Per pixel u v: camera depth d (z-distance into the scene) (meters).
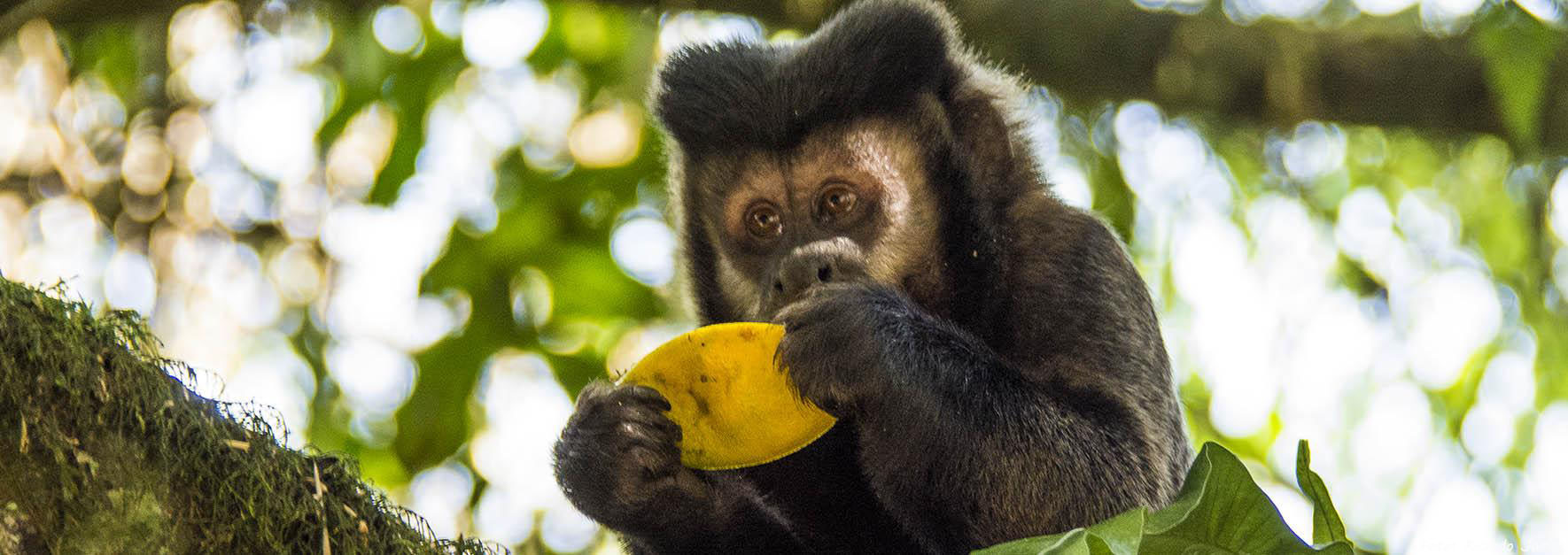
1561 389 16.19
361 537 5.37
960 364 7.58
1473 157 16.84
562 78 15.93
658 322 14.99
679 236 9.72
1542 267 16.66
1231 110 13.61
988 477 7.52
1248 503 5.31
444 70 15.24
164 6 12.49
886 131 8.91
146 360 5.10
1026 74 12.70
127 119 15.76
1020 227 8.85
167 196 15.66
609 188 15.55
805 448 8.77
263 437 5.26
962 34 12.59
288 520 5.20
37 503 4.77
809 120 8.88
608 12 15.34
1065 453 7.71
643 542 8.19
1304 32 13.54
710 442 7.05
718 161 9.16
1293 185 16.42
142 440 4.96
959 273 8.79
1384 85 13.52
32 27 15.52
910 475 7.48
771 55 9.37
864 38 9.01
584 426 7.73
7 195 15.53
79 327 4.95
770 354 7.03
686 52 9.52
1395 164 17.00
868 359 7.19
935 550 8.01
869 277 8.24
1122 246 9.17
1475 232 16.80
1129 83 13.41
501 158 15.73
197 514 5.03
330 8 15.11
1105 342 8.41
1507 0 12.95
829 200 8.84
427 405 14.33
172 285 15.44
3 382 4.75
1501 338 16.47
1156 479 8.08
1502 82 12.79
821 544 8.87
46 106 15.71
